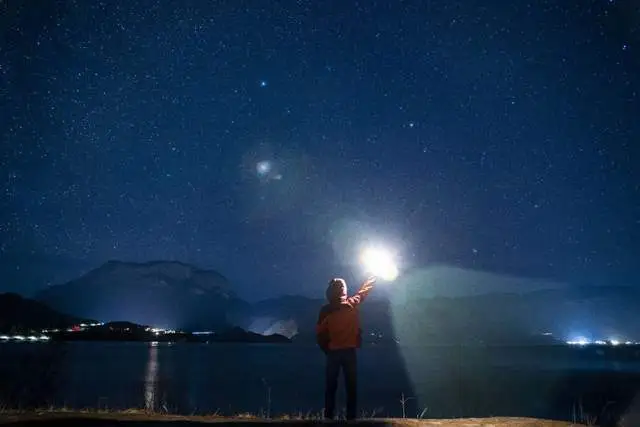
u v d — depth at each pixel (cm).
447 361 14725
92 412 901
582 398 5028
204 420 793
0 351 14625
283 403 4581
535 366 12031
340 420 815
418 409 4088
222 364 12550
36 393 4884
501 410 3994
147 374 8738
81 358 13200
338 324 872
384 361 14962
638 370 10400
